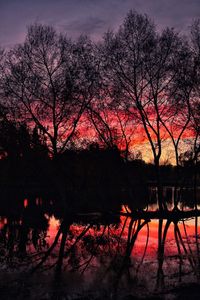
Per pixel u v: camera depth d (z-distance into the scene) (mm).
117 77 41875
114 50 41469
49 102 43062
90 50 42219
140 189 79875
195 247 24734
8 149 46906
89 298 14805
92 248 24875
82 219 41594
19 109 42969
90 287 16188
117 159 49000
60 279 17359
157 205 60750
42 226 36344
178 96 42406
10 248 24812
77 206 54188
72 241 27609
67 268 19406
